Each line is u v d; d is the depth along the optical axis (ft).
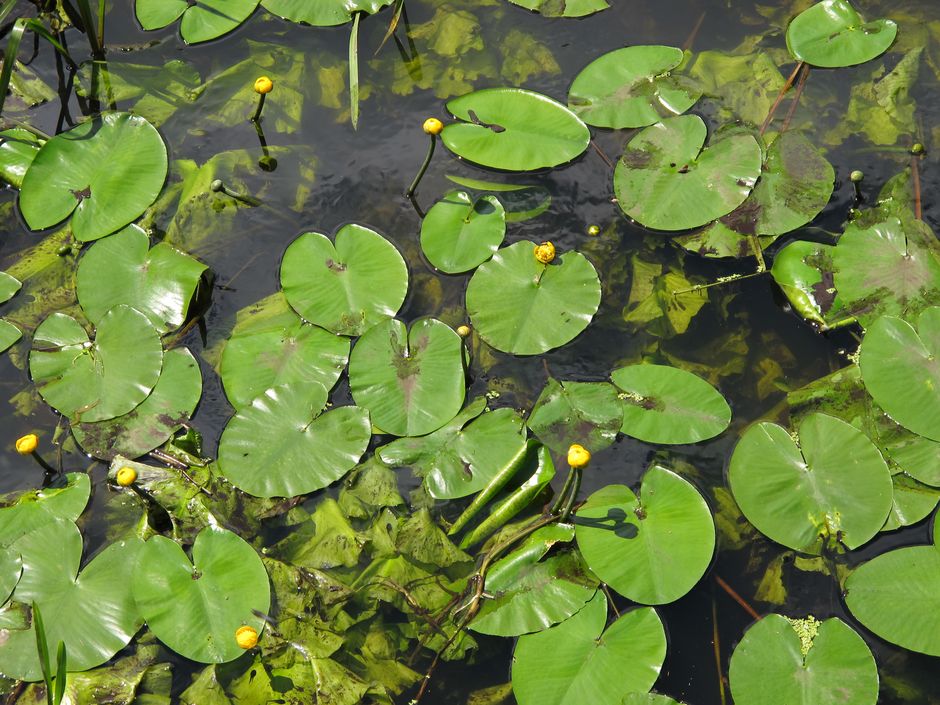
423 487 9.00
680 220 10.55
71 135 11.77
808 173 10.72
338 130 12.20
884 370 9.11
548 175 11.33
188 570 8.37
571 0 13.00
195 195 11.46
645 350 9.87
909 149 11.07
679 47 12.39
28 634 8.20
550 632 7.91
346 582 8.50
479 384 9.70
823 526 8.38
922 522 8.39
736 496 8.63
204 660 7.95
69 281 10.96
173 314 10.24
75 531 8.82
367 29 13.16
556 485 8.93
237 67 12.80
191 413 9.65
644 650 7.72
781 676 7.60
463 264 10.42
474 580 8.40
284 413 9.33
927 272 9.66
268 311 10.35
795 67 11.96
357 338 9.86
